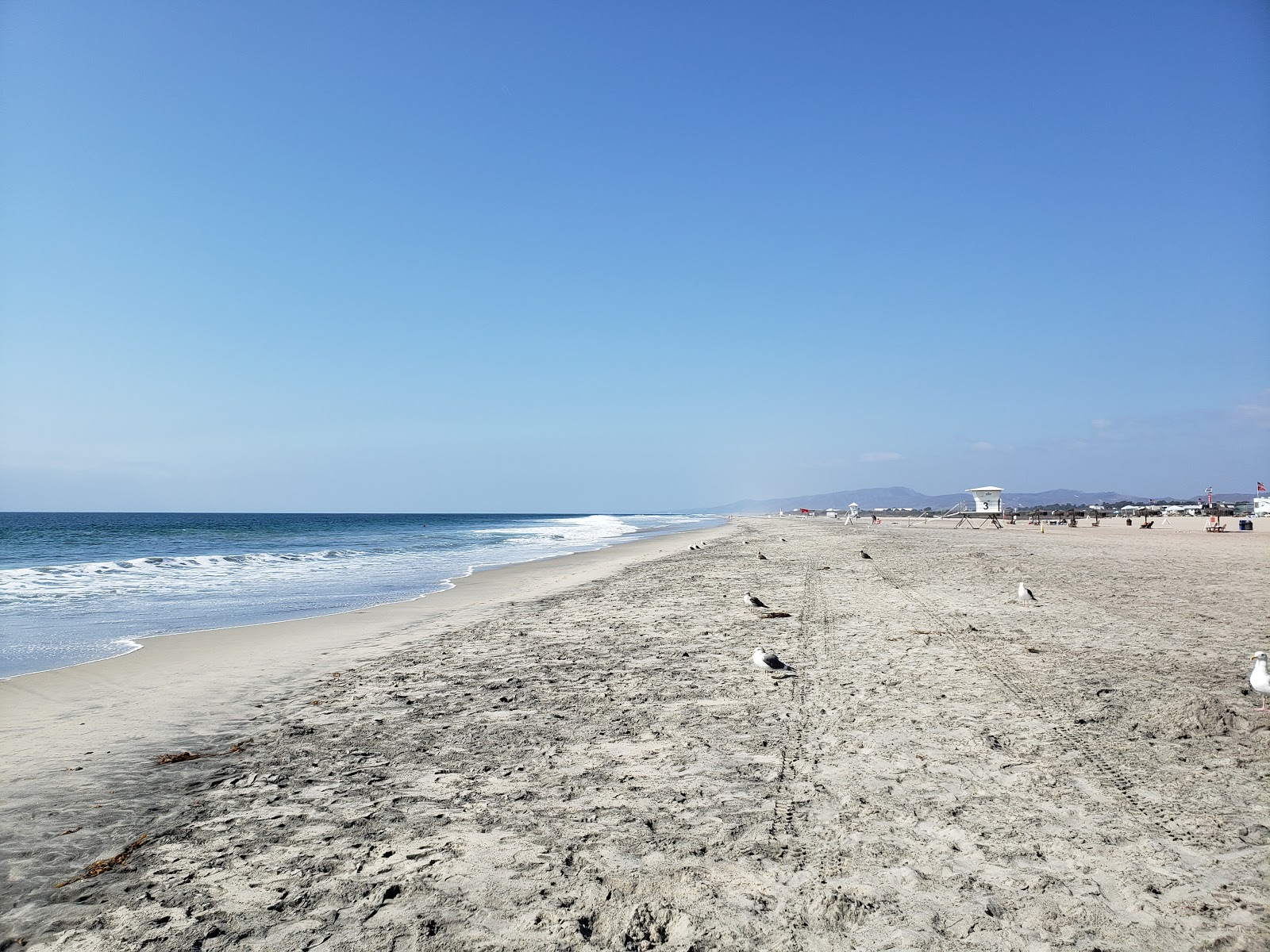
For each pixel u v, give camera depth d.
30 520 121.75
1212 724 6.99
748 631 12.62
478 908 4.23
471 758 6.75
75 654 11.85
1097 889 4.25
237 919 4.17
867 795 5.64
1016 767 6.13
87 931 4.07
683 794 5.76
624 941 3.90
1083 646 10.77
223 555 34.72
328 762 6.72
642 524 110.81
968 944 3.78
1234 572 20.95
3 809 5.74
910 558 27.08
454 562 32.22
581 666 10.35
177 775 6.46
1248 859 4.57
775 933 3.92
